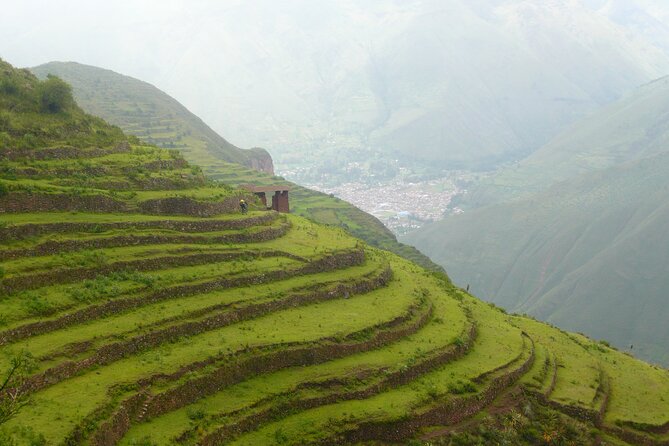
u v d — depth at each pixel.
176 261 55.50
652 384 73.12
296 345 50.66
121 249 53.44
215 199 68.00
